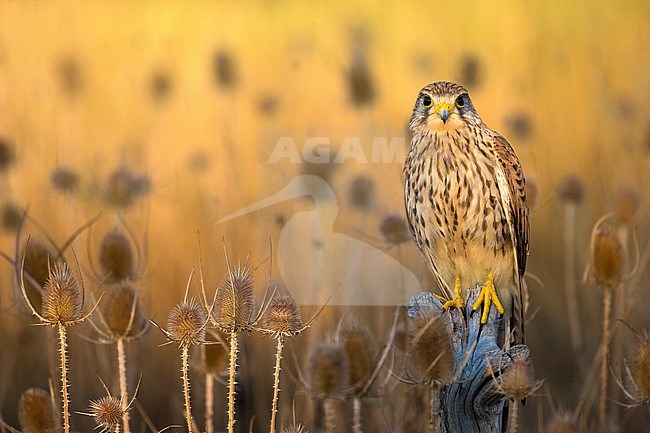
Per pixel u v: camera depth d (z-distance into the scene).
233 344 6.45
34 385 11.57
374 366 6.30
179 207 13.58
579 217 13.94
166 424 11.35
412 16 20.53
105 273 8.41
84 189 12.77
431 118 9.68
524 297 9.45
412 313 8.42
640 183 13.77
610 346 11.69
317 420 9.54
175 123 15.72
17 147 13.68
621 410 11.21
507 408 8.02
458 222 9.73
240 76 14.38
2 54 16.27
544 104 16.59
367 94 12.84
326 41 18.95
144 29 19.08
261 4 20.20
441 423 7.10
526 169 14.38
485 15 20.06
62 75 14.92
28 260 7.91
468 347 7.55
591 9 19.48
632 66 16.94
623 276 8.44
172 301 12.38
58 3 18.67
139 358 11.87
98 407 6.93
